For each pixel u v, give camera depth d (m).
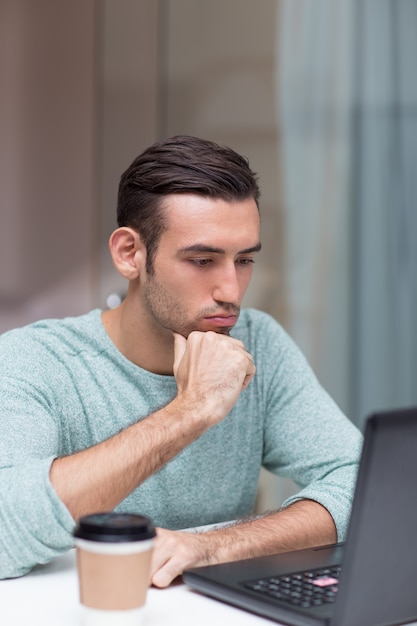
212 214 1.74
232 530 1.59
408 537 1.20
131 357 1.91
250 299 3.53
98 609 1.18
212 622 1.28
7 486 1.48
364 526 1.15
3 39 3.85
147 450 1.53
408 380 3.43
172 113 3.60
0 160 3.88
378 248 3.44
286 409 2.06
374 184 3.44
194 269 1.76
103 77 3.71
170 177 1.76
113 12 3.68
